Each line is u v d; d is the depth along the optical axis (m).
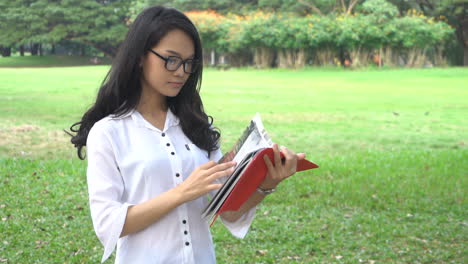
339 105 17.73
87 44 54.66
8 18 50.12
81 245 5.35
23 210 6.32
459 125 13.74
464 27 43.25
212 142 2.29
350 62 38.97
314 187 7.64
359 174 8.34
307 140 11.45
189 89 2.22
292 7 44.53
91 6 51.47
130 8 46.62
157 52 2.03
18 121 12.84
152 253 2.04
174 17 2.04
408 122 14.15
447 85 25.17
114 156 2.07
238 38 38.47
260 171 1.96
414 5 45.53
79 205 6.64
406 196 7.37
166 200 1.94
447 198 7.30
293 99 19.38
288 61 38.41
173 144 2.18
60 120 13.25
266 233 5.83
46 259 5.00
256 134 2.04
